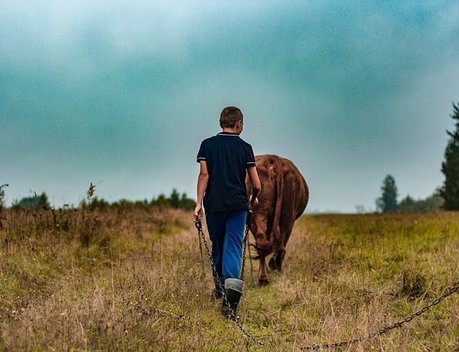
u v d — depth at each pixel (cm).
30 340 430
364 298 637
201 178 605
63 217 1003
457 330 504
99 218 1101
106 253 903
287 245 1043
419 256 807
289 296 664
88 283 689
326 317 561
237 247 605
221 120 626
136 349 453
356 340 489
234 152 609
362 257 849
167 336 482
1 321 499
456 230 1100
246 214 618
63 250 828
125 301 546
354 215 2211
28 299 582
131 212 1555
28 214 1024
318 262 821
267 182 740
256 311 626
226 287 584
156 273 690
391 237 1041
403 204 10275
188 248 971
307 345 504
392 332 523
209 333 521
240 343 507
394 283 694
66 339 437
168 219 1645
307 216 2359
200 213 598
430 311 577
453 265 716
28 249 788
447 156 4350
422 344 487
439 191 4406
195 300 612
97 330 463
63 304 541
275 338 522
